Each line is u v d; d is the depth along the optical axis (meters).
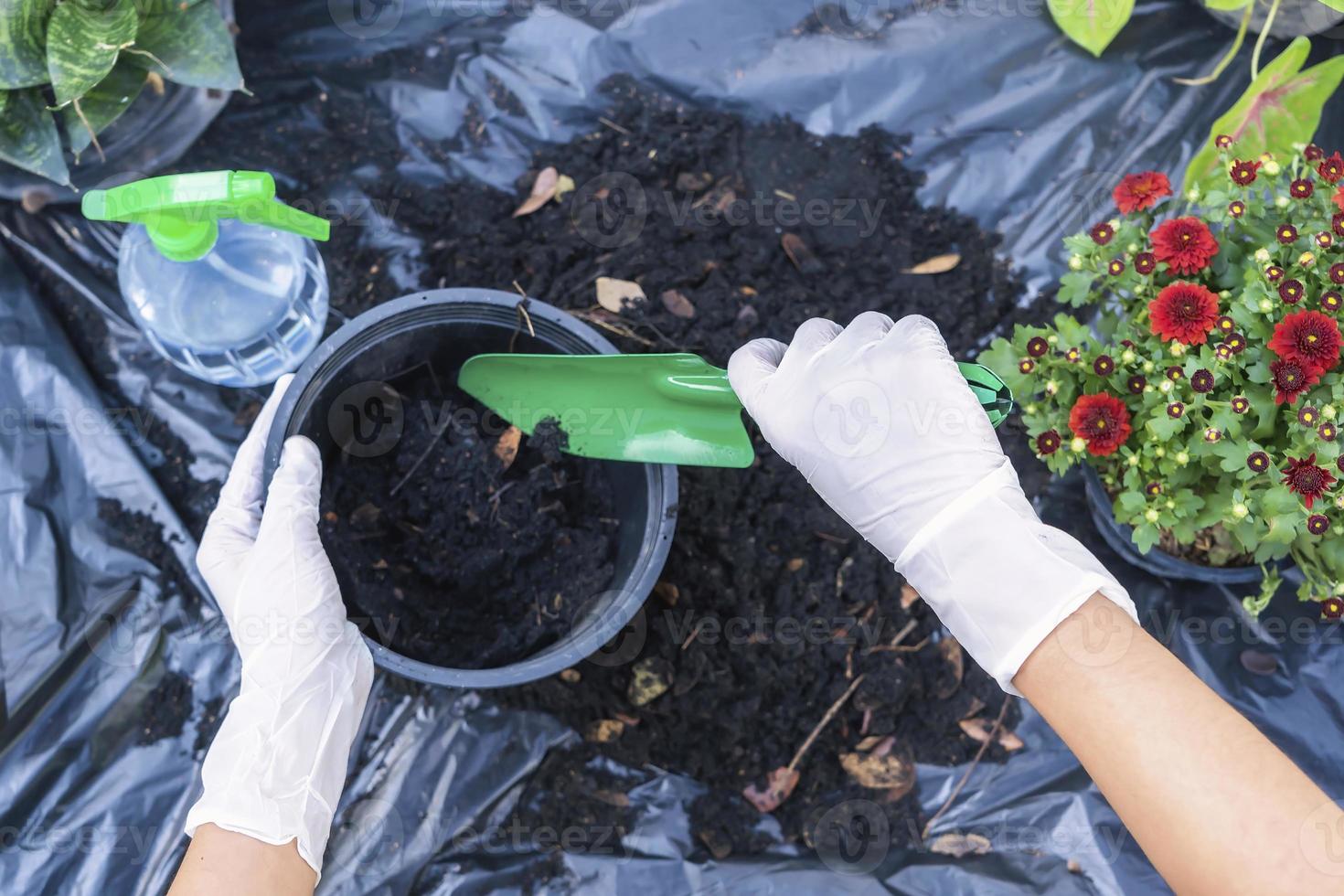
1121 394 1.18
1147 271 1.10
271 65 1.59
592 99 1.62
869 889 1.36
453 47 1.63
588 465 1.32
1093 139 1.62
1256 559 1.19
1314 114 1.30
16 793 1.33
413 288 1.54
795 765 1.40
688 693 1.37
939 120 1.63
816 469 1.00
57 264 1.50
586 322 1.46
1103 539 1.48
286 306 1.33
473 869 1.36
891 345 1.00
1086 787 1.40
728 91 1.62
